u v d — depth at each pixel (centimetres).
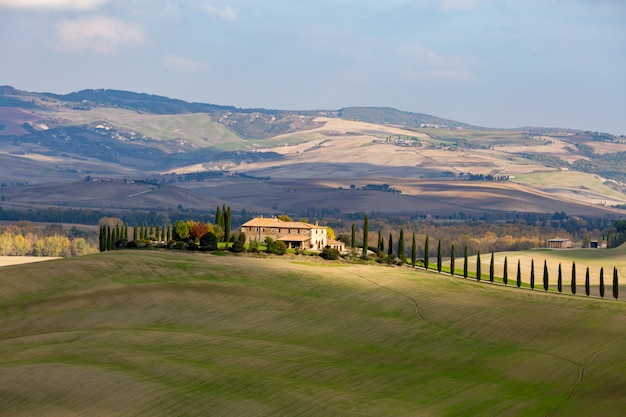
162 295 16250
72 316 15200
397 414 10200
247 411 10119
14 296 16350
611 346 13688
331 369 12075
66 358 12175
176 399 10450
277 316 15488
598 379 11681
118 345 13050
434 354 13425
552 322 15512
